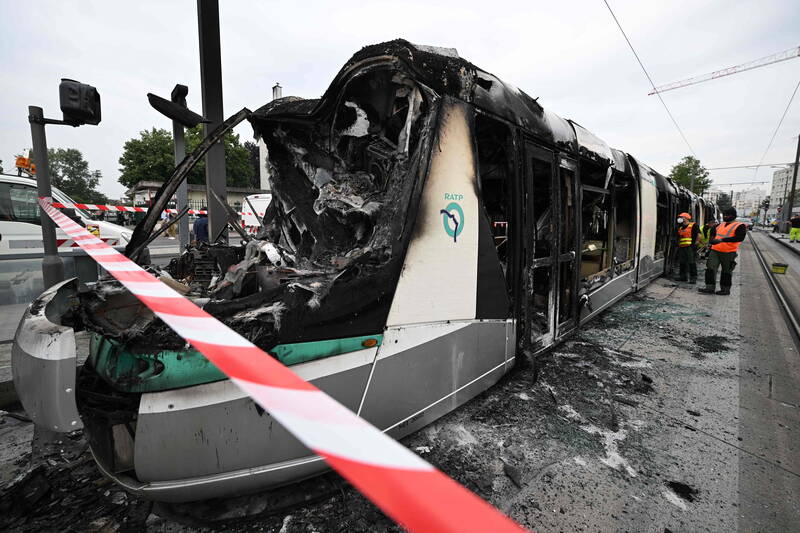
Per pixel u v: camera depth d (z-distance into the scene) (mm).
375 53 2219
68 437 2383
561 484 2043
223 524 1697
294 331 1586
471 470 2135
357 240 2428
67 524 1712
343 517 1746
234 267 2207
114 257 1475
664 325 5270
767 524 1795
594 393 3160
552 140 3377
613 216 5359
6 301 5250
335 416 562
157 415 1419
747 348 4375
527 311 3084
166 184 2451
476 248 2443
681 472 2180
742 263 13477
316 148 3064
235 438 1522
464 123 2311
